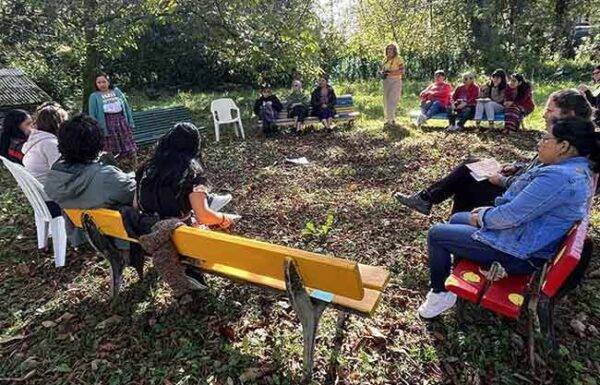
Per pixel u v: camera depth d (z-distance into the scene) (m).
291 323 2.97
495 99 8.73
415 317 2.99
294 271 2.24
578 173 2.38
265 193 5.56
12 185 6.28
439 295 2.89
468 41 18.67
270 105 9.21
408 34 17.73
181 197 2.91
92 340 2.90
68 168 3.05
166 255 2.66
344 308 2.41
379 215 4.67
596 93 6.76
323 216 4.71
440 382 2.47
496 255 2.60
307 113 9.19
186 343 2.80
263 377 2.53
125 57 18.34
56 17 9.12
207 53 17.81
